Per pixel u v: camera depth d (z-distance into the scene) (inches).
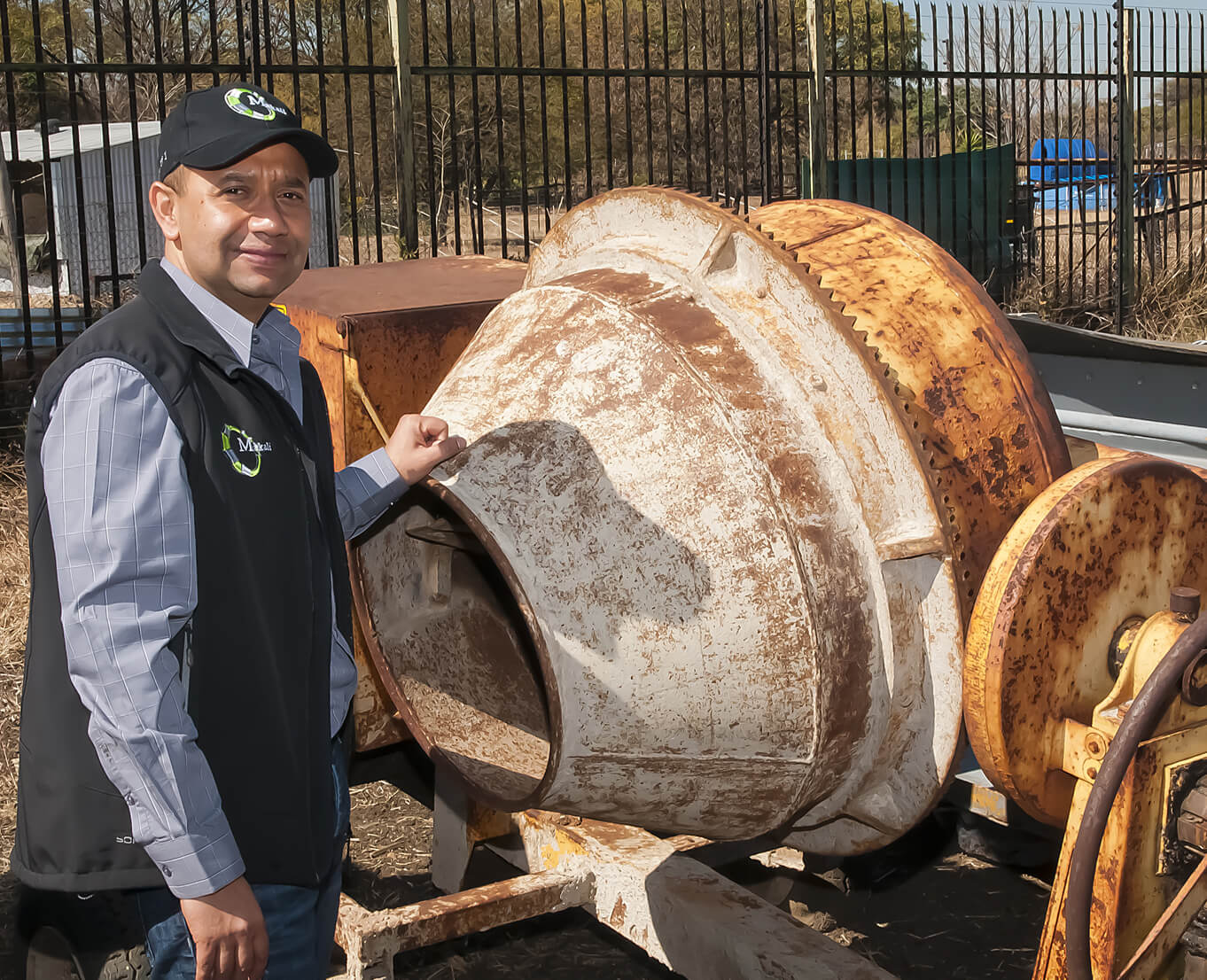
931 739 90.0
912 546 86.1
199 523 69.2
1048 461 90.0
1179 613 78.3
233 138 70.8
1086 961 74.4
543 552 89.7
